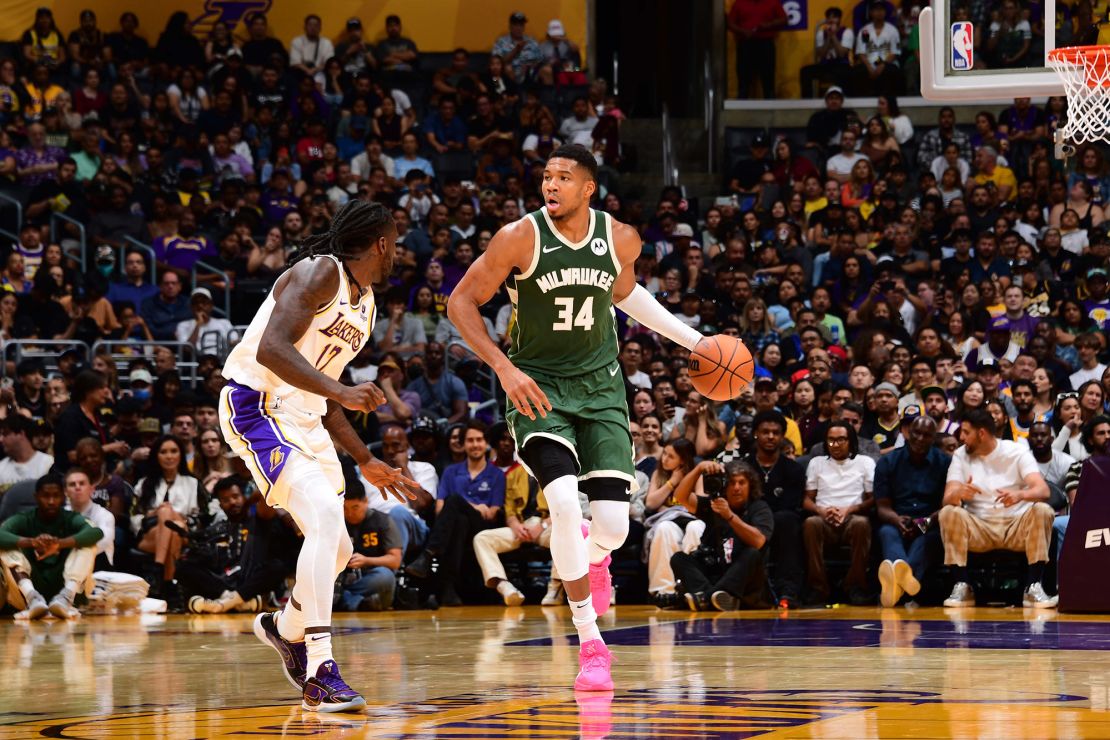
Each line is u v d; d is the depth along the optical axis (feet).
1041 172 53.93
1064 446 34.63
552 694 14.06
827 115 59.31
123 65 57.82
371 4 63.72
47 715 12.91
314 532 13.46
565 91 61.87
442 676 16.17
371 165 55.98
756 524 30.53
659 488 33.99
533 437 15.39
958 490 31.04
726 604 29.76
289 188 53.98
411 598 33.19
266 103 58.08
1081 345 40.57
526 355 15.92
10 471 35.12
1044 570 30.71
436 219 51.65
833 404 36.91
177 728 11.78
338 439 14.55
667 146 63.98
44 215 50.08
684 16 69.62
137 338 44.60
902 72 62.80
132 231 50.21
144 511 34.50
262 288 48.83
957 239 48.67
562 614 29.94
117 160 54.70
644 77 70.49
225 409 14.01
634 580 34.06
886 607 30.53
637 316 17.19
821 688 14.12
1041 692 13.55
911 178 57.77
